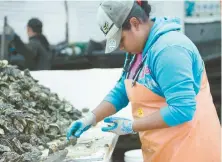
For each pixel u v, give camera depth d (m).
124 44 2.31
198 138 2.36
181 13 5.13
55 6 5.20
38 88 3.48
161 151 2.43
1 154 2.32
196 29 5.21
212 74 5.27
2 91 3.13
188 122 2.35
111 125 2.44
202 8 5.15
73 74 4.34
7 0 5.18
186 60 2.16
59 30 5.26
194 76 2.30
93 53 5.31
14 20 5.25
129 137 5.09
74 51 5.31
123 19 2.21
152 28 2.29
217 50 5.23
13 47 5.32
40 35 5.28
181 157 2.38
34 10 5.22
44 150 2.62
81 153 2.64
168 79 2.15
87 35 5.26
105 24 2.24
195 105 2.18
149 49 2.26
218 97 5.25
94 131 3.28
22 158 2.26
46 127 2.94
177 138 2.38
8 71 3.40
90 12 5.20
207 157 2.38
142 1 2.31
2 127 2.56
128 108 3.95
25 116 2.82
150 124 2.23
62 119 3.30
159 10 5.11
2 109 2.75
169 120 2.17
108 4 2.22
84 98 4.25
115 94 2.78
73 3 5.18
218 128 2.43
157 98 2.35
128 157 3.71
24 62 5.34
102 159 2.49
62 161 2.46
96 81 4.30
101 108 2.76
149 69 2.29
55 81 4.32
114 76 4.31
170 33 2.25
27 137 2.66
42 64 5.34
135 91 2.40
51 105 3.43
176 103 2.14
